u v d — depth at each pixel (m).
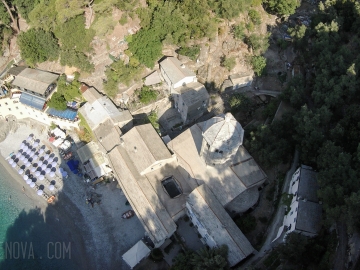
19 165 74.56
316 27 73.69
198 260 50.62
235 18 81.25
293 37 76.12
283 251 46.19
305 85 70.56
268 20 85.81
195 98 70.06
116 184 69.75
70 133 78.25
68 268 60.72
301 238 45.47
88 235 64.12
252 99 75.69
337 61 63.50
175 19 73.50
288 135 60.78
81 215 66.56
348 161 47.56
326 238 47.06
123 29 76.88
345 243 45.09
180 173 62.31
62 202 68.56
